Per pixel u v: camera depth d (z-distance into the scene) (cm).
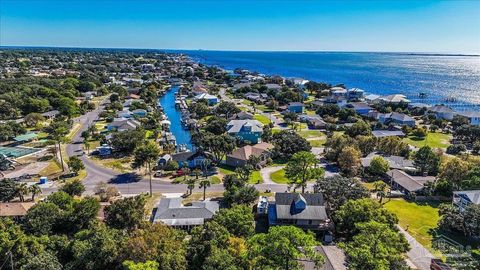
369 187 8975
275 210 6981
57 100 17838
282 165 10675
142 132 12694
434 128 14812
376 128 15025
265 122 16088
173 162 10038
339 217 6475
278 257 4025
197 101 19700
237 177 8425
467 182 7894
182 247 5131
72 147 12200
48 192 8412
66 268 4934
